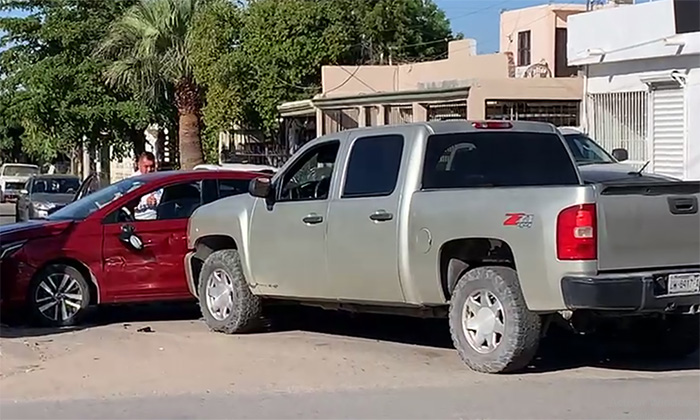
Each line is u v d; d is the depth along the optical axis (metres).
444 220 8.59
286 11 31.58
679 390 7.98
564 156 9.55
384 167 9.30
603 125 20.84
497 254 8.52
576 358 9.41
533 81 23.81
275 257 10.13
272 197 10.29
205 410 7.53
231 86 29.97
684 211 8.25
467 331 8.61
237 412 7.45
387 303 9.22
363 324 11.34
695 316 9.20
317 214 9.70
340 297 9.59
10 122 34.97
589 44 21.08
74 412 7.52
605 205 7.89
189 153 28.67
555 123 24.23
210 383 8.41
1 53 35.06
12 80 33.81
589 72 21.22
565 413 7.26
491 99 23.67
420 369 8.84
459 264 8.72
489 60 29.38
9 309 11.23
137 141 35.34
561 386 8.12
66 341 10.25
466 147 9.22
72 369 8.94
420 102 25.22
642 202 8.06
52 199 26.58
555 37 33.25
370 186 9.36
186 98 28.52
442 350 9.73
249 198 10.63
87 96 33.25
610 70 20.56
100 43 33.09
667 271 8.12
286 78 31.47
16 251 11.11
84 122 33.12
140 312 12.61
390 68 31.69
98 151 39.06
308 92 31.66
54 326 11.23
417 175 8.98
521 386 8.12
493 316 8.43
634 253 8.02
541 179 9.34
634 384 8.21
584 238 7.79
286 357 9.39
